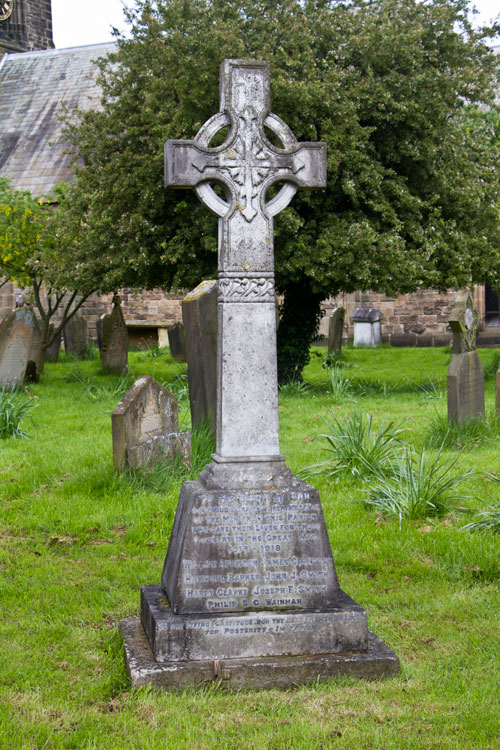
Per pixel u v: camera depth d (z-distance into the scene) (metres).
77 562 5.61
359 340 25.33
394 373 17.38
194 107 13.44
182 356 19.56
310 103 13.16
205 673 3.75
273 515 4.04
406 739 3.29
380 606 4.82
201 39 13.25
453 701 3.63
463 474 7.33
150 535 6.18
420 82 13.85
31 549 5.86
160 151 13.39
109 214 14.78
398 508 6.57
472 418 9.84
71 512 6.64
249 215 4.23
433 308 25.81
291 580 4.03
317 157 4.35
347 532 6.16
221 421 4.16
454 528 6.23
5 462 8.41
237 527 4.01
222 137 13.19
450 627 4.50
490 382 14.95
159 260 14.55
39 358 15.70
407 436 9.91
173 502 6.93
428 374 16.77
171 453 7.86
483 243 14.59
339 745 3.25
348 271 13.45
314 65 13.76
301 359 15.52
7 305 28.86
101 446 9.12
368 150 14.48
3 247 16.23
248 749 3.22
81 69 32.38
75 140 16.59
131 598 4.91
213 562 3.97
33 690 3.74
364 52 14.04
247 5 14.23
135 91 14.86
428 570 5.40
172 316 28.08
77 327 21.70
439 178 14.41
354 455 7.97
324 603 4.05
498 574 5.31
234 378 4.16
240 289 4.19
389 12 15.01
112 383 15.10
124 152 14.36
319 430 10.36
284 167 4.31
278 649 3.90
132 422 7.59
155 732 3.33
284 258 13.53
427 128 14.12
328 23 14.27
